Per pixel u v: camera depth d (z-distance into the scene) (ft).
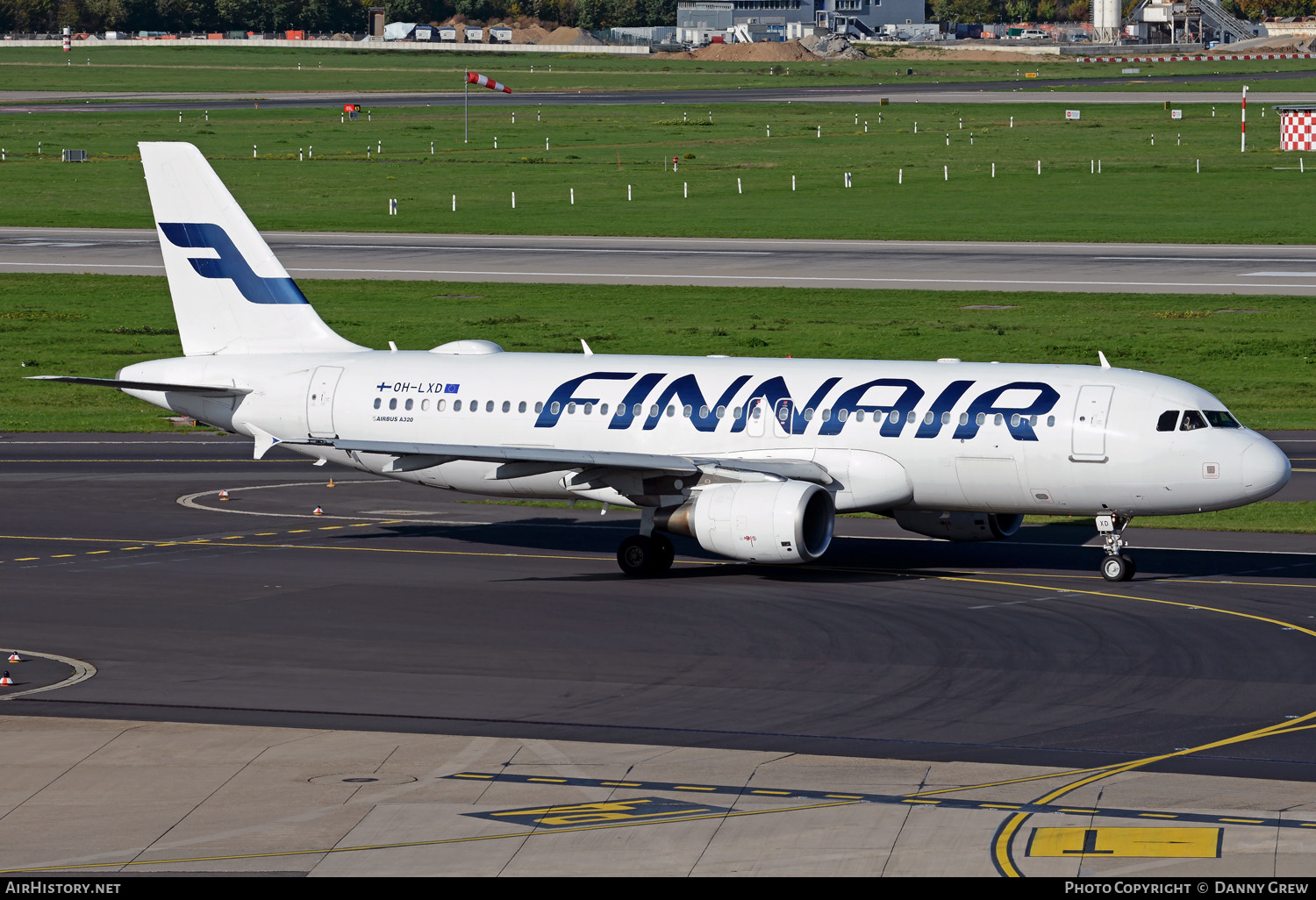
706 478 460.55
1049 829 247.50
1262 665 359.25
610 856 236.84
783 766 282.36
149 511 574.56
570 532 543.39
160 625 405.18
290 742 295.89
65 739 296.51
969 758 290.35
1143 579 459.32
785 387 477.36
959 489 459.32
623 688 344.08
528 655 373.61
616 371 498.28
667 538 473.67
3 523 550.77
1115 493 442.91
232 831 247.29
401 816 254.06
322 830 247.91
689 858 236.22
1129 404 442.09
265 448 468.34
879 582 458.09
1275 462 433.07
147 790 266.16
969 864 232.73
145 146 531.91
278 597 438.40
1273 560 487.61
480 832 246.68
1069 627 397.39
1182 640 382.83
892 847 239.71
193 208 534.78
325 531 541.75
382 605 428.56
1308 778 276.00
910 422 459.73
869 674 355.15
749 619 410.31
